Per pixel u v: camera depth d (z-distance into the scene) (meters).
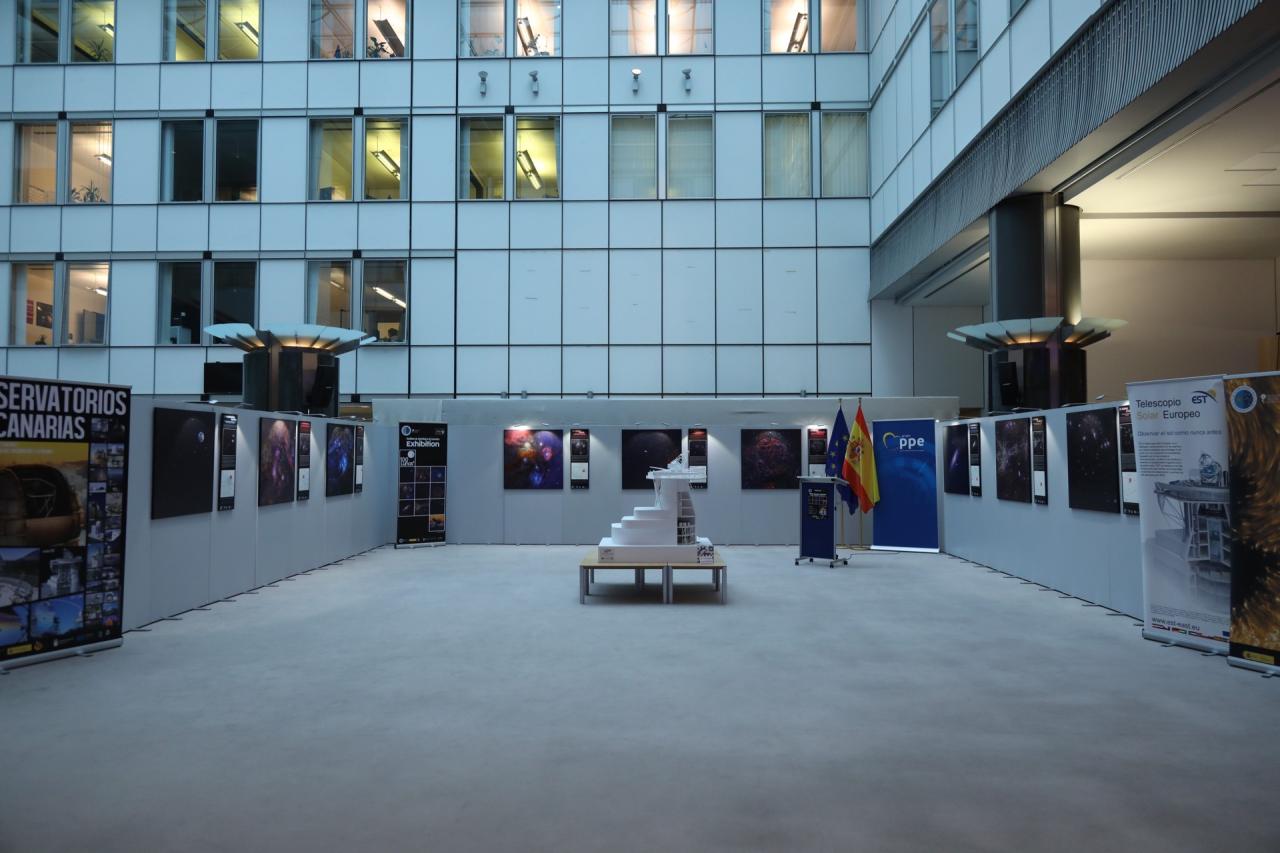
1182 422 8.76
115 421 8.87
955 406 19.78
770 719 6.26
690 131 22.80
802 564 16.02
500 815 4.51
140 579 9.91
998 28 14.56
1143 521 9.21
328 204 22.52
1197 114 10.80
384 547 19.09
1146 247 18.58
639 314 22.39
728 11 22.84
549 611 10.95
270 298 22.36
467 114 22.72
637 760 5.38
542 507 19.86
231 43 22.89
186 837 4.23
